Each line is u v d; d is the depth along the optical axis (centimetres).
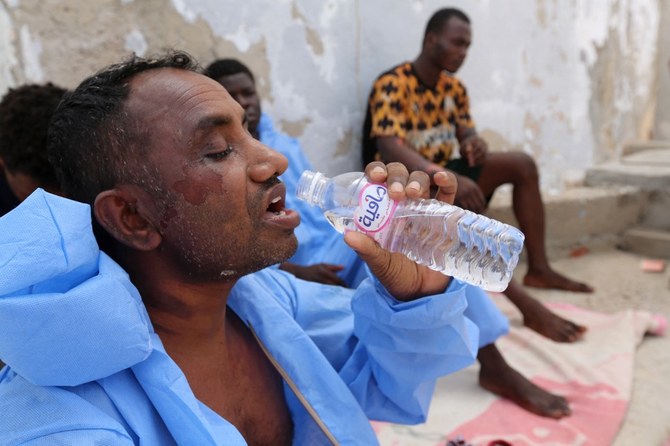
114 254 75
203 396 79
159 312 76
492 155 284
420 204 87
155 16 218
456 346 92
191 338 79
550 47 398
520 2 369
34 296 54
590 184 418
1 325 53
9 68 191
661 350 231
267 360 92
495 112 370
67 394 60
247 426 85
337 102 284
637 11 476
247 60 248
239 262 72
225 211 69
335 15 275
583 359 215
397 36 303
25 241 55
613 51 454
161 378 67
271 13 252
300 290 105
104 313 58
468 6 337
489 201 296
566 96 418
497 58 362
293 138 255
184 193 68
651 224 392
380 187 82
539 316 235
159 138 67
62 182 73
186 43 228
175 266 73
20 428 58
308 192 92
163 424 69
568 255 360
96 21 204
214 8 233
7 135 143
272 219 72
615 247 380
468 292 164
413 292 87
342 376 102
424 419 105
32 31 191
